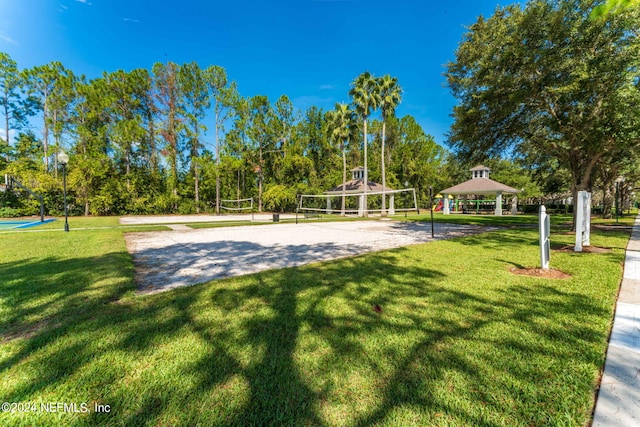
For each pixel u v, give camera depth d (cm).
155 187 2711
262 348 229
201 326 269
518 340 241
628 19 666
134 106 2580
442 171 4509
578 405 164
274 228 1364
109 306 319
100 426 148
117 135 2372
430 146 4200
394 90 2348
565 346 231
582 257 590
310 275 457
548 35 788
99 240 847
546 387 180
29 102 2425
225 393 175
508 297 351
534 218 2075
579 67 738
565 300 338
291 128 3356
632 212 2758
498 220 1875
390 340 241
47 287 383
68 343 234
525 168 2222
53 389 177
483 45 949
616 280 421
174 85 2611
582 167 1077
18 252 644
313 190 3216
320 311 307
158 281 433
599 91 768
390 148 4203
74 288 379
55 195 2247
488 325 270
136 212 2580
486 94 920
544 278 436
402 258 595
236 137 3109
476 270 489
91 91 2320
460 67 1065
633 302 331
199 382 185
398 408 162
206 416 157
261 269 514
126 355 217
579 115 847
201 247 770
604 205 1881
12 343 234
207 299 345
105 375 192
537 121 1038
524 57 822
